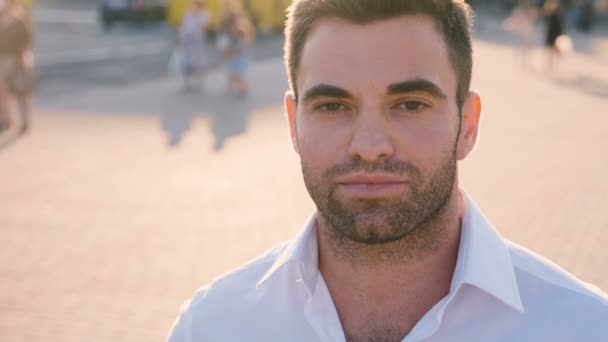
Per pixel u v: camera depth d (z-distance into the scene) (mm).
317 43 1369
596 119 13367
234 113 13812
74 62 20734
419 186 1332
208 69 20859
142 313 5156
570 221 7121
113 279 5738
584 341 1342
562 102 15398
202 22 16562
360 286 1443
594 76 20344
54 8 46094
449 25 1380
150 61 21828
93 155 10172
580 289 1394
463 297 1398
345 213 1349
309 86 1374
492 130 12055
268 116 13438
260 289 1570
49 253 6332
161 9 34938
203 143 11039
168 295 5453
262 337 1533
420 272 1423
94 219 7309
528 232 6789
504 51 26516
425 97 1337
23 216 7379
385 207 1326
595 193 8164
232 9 16078
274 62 22969
